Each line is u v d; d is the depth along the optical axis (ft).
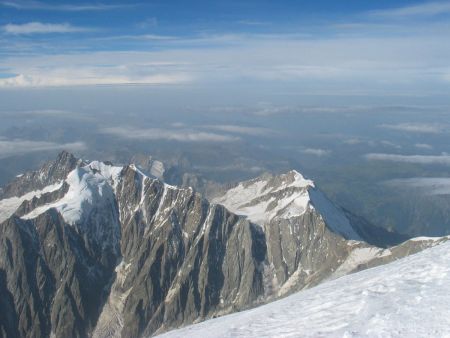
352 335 128.26
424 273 166.91
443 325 121.19
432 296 141.28
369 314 140.87
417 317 129.18
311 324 151.43
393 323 128.98
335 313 154.20
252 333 162.50
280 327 159.53
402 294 150.10
